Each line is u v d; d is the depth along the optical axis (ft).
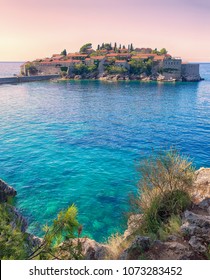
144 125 181.06
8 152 116.98
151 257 27.48
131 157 111.96
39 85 494.59
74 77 620.90
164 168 41.68
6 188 72.64
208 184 42.70
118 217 66.44
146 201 40.37
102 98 330.75
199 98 331.57
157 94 369.71
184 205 38.01
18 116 207.41
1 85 480.23
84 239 37.70
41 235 58.34
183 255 27.27
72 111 238.27
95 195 78.02
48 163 103.96
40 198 75.82
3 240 18.35
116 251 34.53
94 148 124.98
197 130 166.20
